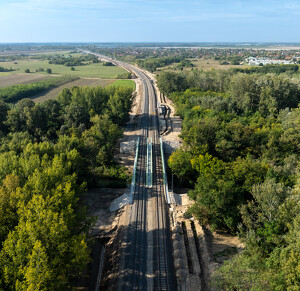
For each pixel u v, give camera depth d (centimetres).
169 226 6238
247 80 12081
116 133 9525
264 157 8138
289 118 9556
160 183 8031
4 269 3234
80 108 11188
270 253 4188
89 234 5862
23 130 10338
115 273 4816
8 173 5803
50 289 3238
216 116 9775
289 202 4400
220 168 6556
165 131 12144
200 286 4569
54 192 4625
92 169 8306
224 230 6044
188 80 17925
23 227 3641
